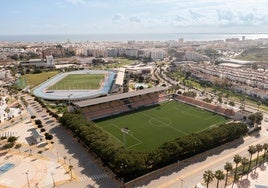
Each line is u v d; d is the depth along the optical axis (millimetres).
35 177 138000
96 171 142875
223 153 165375
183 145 155125
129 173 134250
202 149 165875
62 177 137500
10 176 139250
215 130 175000
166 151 147000
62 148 171125
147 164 140625
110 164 141750
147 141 183625
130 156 137375
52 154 163000
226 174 138375
